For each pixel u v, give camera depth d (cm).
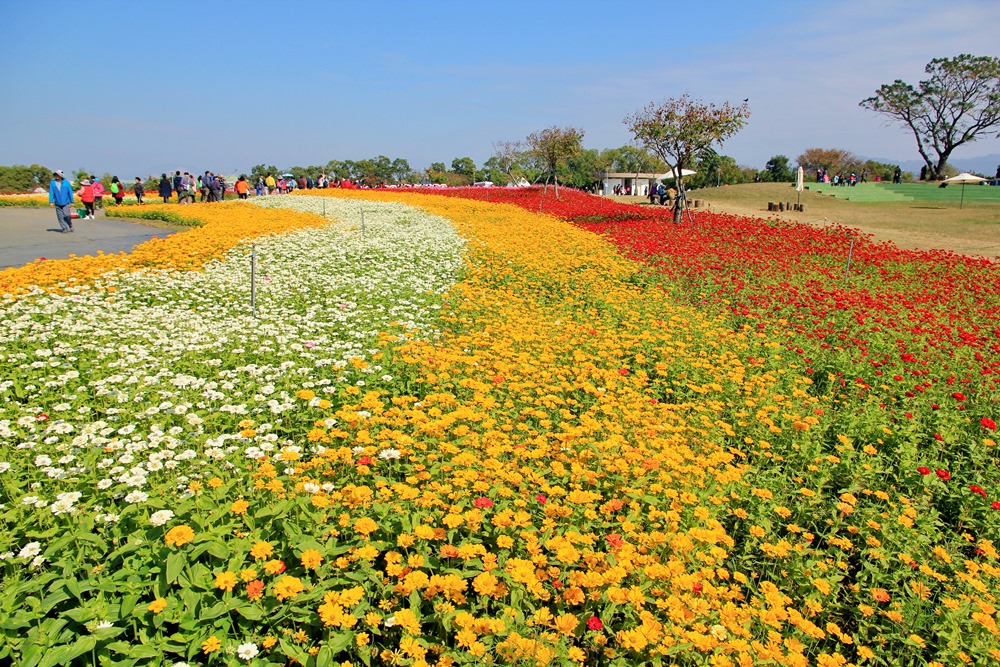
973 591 464
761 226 2606
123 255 1420
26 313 913
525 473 510
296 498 426
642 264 1769
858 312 1244
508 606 375
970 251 2348
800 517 568
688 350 1002
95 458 481
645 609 398
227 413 611
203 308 1054
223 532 387
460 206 3538
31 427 536
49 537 400
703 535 446
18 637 323
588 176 9588
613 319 1161
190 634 341
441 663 332
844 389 928
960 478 666
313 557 371
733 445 717
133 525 417
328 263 1476
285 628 352
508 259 1686
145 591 362
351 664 322
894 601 459
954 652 410
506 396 709
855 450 700
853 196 4931
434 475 494
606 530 484
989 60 6950
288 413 626
